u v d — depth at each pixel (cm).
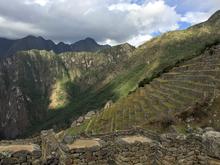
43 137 2253
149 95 7206
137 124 5031
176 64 10325
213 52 7388
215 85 4909
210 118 3853
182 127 3712
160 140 1712
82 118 14462
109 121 6812
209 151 1588
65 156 1495
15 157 1356
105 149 1597
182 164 1636
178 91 6059
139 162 1680
